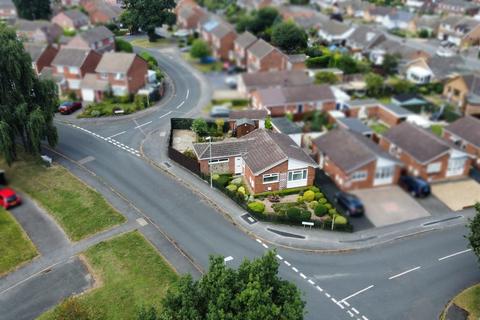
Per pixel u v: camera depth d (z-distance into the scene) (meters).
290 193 43.69
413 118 60.59
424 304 31.11
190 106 62.50
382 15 108.12
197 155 45.62
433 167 46.69
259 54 68.94
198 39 70.06
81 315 27.36
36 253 35.19
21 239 36.75
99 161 48.50
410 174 48.28
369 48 86.50
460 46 92.56
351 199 41.72
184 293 21.92
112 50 69.75
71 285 31.94
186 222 39.06
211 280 22.12
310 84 67.81
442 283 33.06
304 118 62.47
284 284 22.89
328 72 70.06
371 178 45.09
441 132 58.25
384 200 43.62
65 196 42.25
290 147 45.28
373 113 64.25
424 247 37.03
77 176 45.53
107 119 58.97
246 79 66.44
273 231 38.31
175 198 42.34
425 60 78.81
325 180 46.84
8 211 40.31
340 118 58.84
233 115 55.69
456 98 71.06
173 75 69.00
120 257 34.41
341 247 36.72
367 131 54.97
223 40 76.69
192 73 70.38
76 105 61.88
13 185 44.16
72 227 38.16
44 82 47.34
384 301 31.27
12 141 44.72
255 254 35.50
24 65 45.16
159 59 67.62
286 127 52.97
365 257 35.69
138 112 60.88
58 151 50.50
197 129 53.53
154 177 45.72
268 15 86.94
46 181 44.66
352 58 76.69
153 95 63.84
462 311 30.42
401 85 72.25
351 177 44.31
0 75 44.00
